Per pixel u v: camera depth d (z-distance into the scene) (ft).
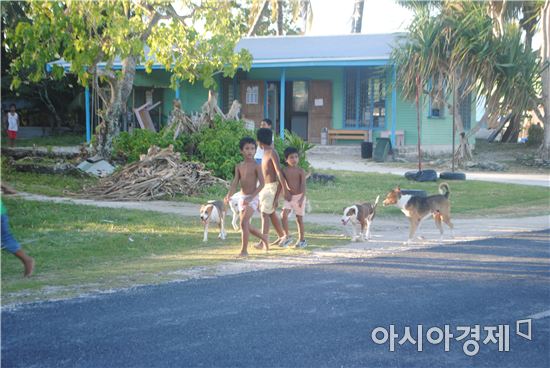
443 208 31.22
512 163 74.33
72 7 43.09
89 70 50.47
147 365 14.92
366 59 74.13
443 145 82.79
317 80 82.74
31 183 47.19
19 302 19.66
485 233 33.42
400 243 30.40
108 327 17.46
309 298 20.45
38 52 44.24
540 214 40.65
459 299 20.63
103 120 53.83
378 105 81.51
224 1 48.37
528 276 23.85
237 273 23.81
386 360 15.55
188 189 43.57
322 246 29.40
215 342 16.43
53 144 85.66
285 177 28.53
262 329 17.47
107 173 50.01
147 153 47.39
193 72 50.70
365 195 46.09
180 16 49.16
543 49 76.54
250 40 91.50
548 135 74.69
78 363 15.01
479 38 64.75
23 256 20.29
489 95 67.67
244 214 27.12
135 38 43.19
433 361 15.61
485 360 15.80
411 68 67.72
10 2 69.36
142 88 86.69
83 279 22.61
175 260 26.12
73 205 37.96
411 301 20.31
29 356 15.38
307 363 15.21
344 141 82.94
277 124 87.04
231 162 47.44
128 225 32.96
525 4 86.58
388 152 73.05
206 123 52.47
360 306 19.70
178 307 19.33
